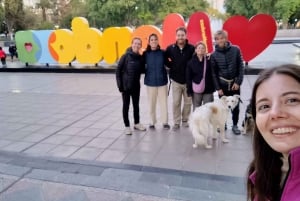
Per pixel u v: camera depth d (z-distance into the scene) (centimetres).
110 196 311
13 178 358
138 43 484
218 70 466
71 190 326
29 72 1402
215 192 307
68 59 1350
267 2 2831
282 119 88
